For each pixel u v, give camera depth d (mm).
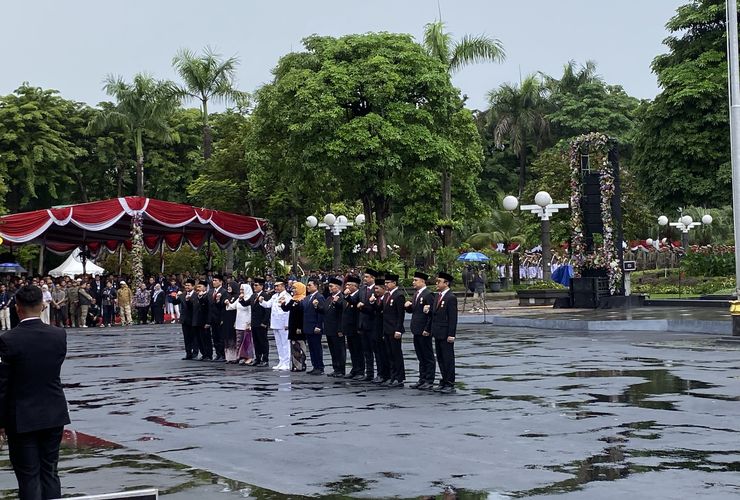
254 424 12516
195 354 23844
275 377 18984
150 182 71438
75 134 69625
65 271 55875
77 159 69875
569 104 80875
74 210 43688
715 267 45875
